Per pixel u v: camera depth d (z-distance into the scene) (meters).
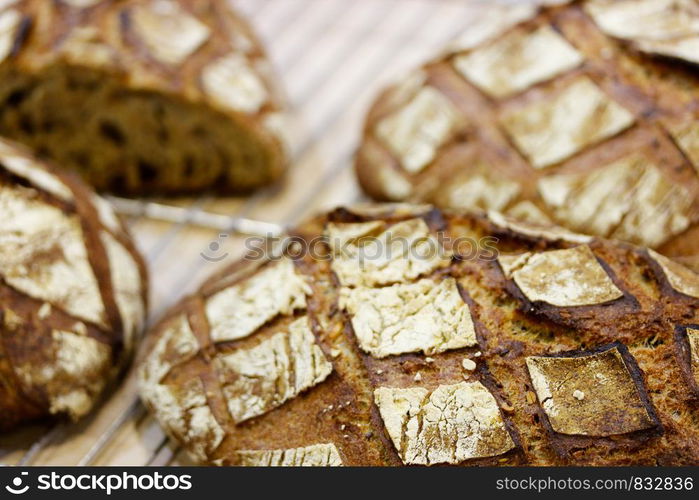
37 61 0.72
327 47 0.86
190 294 0.68
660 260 0.63
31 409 0.65
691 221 0.67
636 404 0.59
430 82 0.72
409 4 0.89
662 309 0.61
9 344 0.64
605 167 0.68
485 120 0.70
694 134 0.67
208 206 0.76
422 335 0.61
